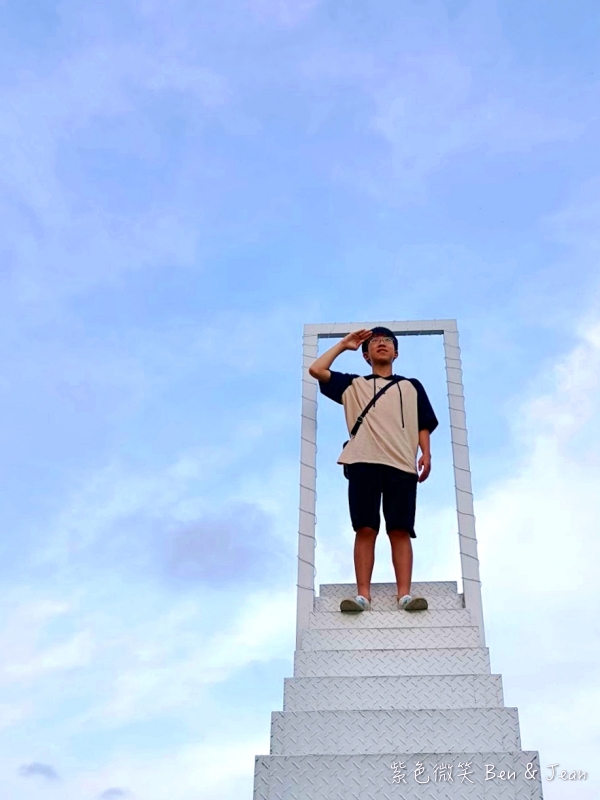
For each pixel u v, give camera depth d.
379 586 4.41
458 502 4.49
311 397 4.92
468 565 4.32
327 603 4.34
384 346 4.79
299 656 3.92
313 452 4.74
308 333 5.14
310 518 4.52
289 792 3.21
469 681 3.72
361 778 3.22
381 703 3.69
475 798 3.16
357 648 4.04
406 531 4.33
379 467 4.41
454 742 3.42
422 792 3.18
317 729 3.48
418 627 4.10
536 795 3.15
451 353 4.98
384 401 4.57
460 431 4.71
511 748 3.39
